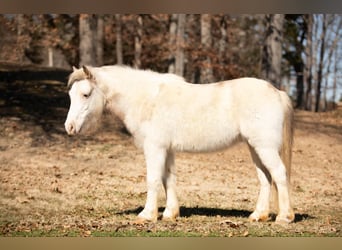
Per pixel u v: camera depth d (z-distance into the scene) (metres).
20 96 19.16
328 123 20.33
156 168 7.39
